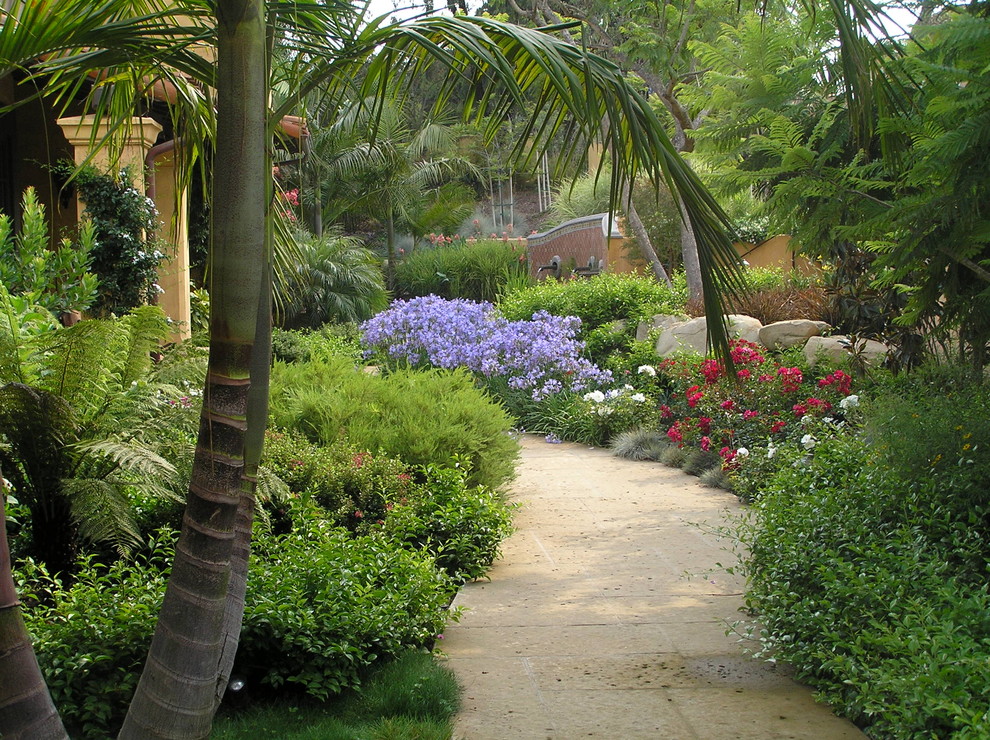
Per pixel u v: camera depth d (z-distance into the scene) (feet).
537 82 11.80
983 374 18.95
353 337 49.78
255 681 12.51
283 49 9.40
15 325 15.58
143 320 16.29
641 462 31.78
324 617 12.55
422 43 8.46
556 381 40.01
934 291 14.56
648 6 34.37
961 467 15.02
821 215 13.70
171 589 7.13
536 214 100.58
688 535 21.90
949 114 10.80
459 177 84.69
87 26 8.61
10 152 32.50
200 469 7.11
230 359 7.07
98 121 11.48
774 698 12.39
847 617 12.44
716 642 14.71
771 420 29.63
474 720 11.76
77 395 15.64
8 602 6.66
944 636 10.16
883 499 15.46
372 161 65.10
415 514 18.78
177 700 7.04
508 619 16.01
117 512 14.07
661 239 62.13
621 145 9.18
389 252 75.77
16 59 8.63
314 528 15.71
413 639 14.05
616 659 13.97
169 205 34.35
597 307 48.06
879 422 17.84
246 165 6.94
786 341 36.50
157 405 16.17
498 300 60.23
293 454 20.42
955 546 13.71
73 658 10.96
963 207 11.64
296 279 14.46
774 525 15.88
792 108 14.76
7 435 14.76
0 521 6.66
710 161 15.39
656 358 40.37
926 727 9.86
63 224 33.37
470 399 27.02
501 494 24.63
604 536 21.94
